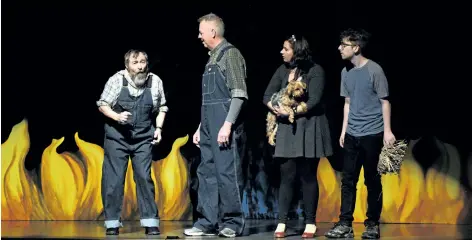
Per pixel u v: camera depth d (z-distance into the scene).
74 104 7.04
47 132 7.00
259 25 7.04
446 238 5.26
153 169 6.89
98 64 7.10
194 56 7.07
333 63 6.92
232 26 7.06
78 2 7.09
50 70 7.05
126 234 5.61
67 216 6.83
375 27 6.84
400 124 6.69
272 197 6.81
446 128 6.59
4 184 6.88
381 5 6.83
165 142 7.02
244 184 6.86
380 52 6.81
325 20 6.95
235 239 5.21
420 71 6.71
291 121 5.27
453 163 6.47
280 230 5.39
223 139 5.19
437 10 6.69
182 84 7.07
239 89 5.21
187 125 7.03
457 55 6.63
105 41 7.11
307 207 5.44
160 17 7.11
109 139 5.56
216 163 5.32
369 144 5.21
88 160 6.89
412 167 6.52
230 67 5.25
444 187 6.45
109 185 5.55
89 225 6.36
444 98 6.62
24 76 7.02
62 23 7.08
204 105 5.38
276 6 7.01
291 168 5.40
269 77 6.99
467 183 6.42
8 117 7.00
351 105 5.30
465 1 6.61
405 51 6.76
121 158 5.57
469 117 6.53
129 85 5.50
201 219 5.52
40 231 5.83
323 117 5.42
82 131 7.03
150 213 5.60
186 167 6.90
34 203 6.86
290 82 5.30
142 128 5.57
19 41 7.03
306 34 6.98
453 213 6.41
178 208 6.83
